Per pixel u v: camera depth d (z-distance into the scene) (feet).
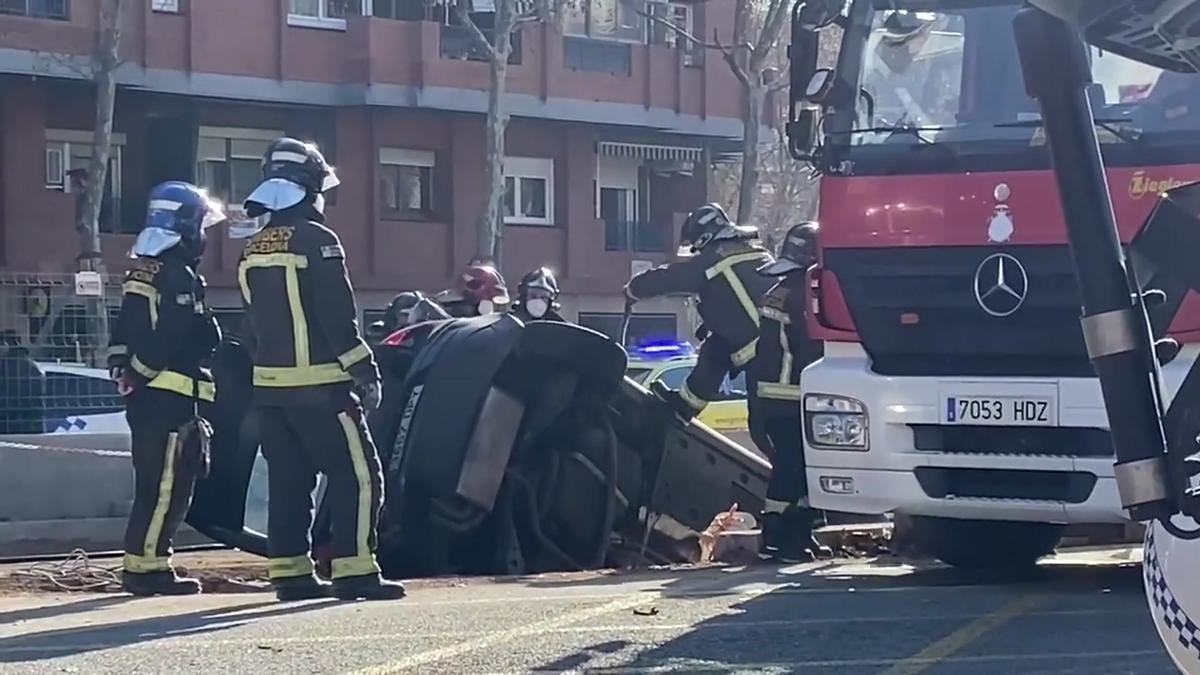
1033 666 19.21
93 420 55.42
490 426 30.73
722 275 33.30
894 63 26.16
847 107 26.32
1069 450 24.27
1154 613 10.74
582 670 18.88
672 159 116.26
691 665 19.19
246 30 96.32
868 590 26.08
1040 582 27.58
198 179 97.76
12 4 88.38
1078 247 9.90
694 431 34.91
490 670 18.86
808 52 26.61
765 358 32.37
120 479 37.68
